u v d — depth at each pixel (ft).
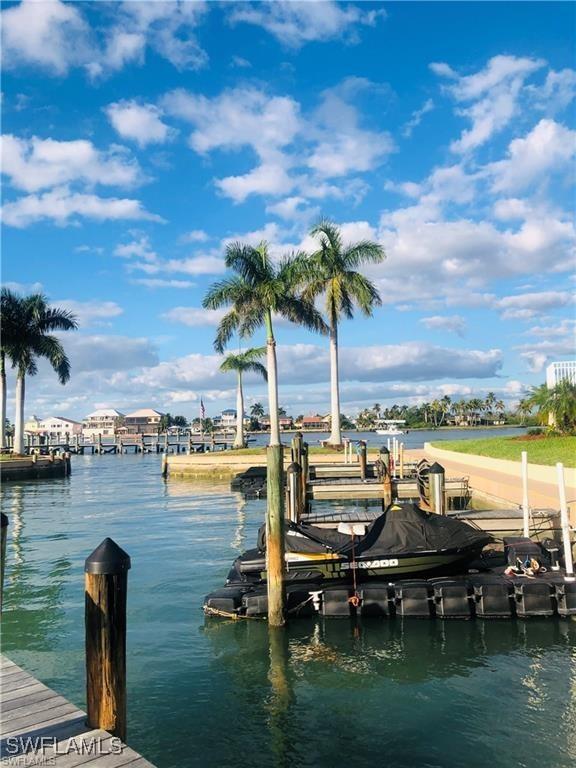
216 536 66.49
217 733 24.27
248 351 207.41
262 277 134.72
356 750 22.90
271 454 38.42
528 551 43.65
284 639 34.99
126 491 121.70
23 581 47.80
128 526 74.79
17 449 167.02
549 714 25.27
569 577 39.09
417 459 122.21
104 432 562.66
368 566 42.32
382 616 38.73
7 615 39.24
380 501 98.84
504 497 69.87
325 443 155.74
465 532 45.14
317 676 29.68
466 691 27.63
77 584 46.78
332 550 42.70
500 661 31.24
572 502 52.29
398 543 43.42
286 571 40.88
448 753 22.58
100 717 17.61
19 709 19.12
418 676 29.48
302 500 69.26
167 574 49.08
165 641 34.60
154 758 22.56
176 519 80.28
